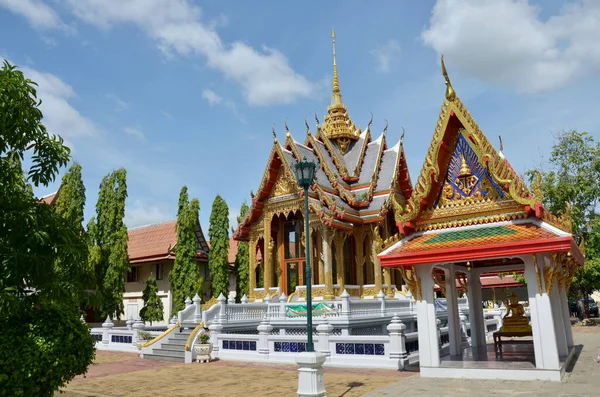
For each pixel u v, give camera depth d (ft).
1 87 29.12
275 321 82.02
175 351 74.64
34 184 33.27
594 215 128.47
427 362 48.14
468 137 49.55
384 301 86.48
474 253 45.14
